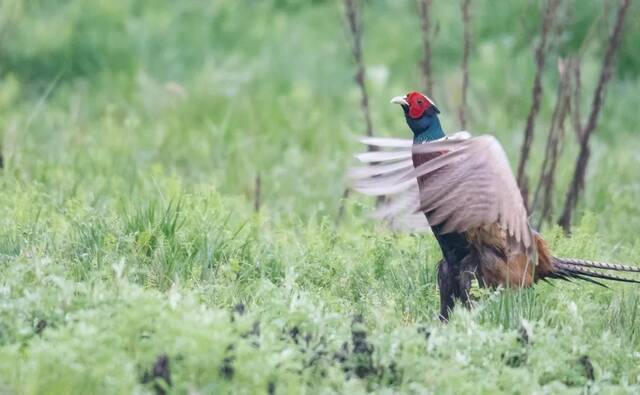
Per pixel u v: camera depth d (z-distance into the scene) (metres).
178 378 8.80
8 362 8.75
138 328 9.20
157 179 15.48
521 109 20.33
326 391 8.85
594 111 15.31
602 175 17.16
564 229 15.07
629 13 21.28
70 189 14.88
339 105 20.81
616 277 11.88
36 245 12.16
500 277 11.45
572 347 10.03
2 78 20.97
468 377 9.32
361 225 13.82
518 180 15.13
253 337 9.27
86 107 19.92
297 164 17.48
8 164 15.68
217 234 12.65
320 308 10.18
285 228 14.09
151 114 19.64
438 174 11.02
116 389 8.46
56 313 9.66
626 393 9.45
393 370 9.44
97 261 11.74
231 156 17.72
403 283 12.23
